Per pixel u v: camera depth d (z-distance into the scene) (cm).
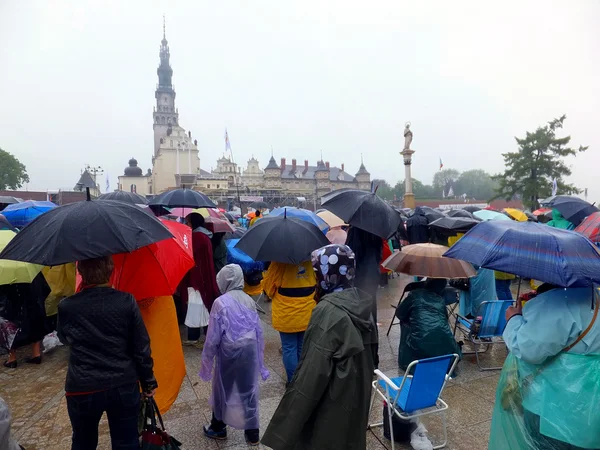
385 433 360
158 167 8656
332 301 233
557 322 225
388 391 338
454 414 403
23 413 406
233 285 350
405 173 2531
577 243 240
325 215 873
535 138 3906
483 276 611
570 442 220
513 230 252
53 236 238
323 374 217
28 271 482
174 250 332
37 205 814
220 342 335
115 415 249
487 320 509
